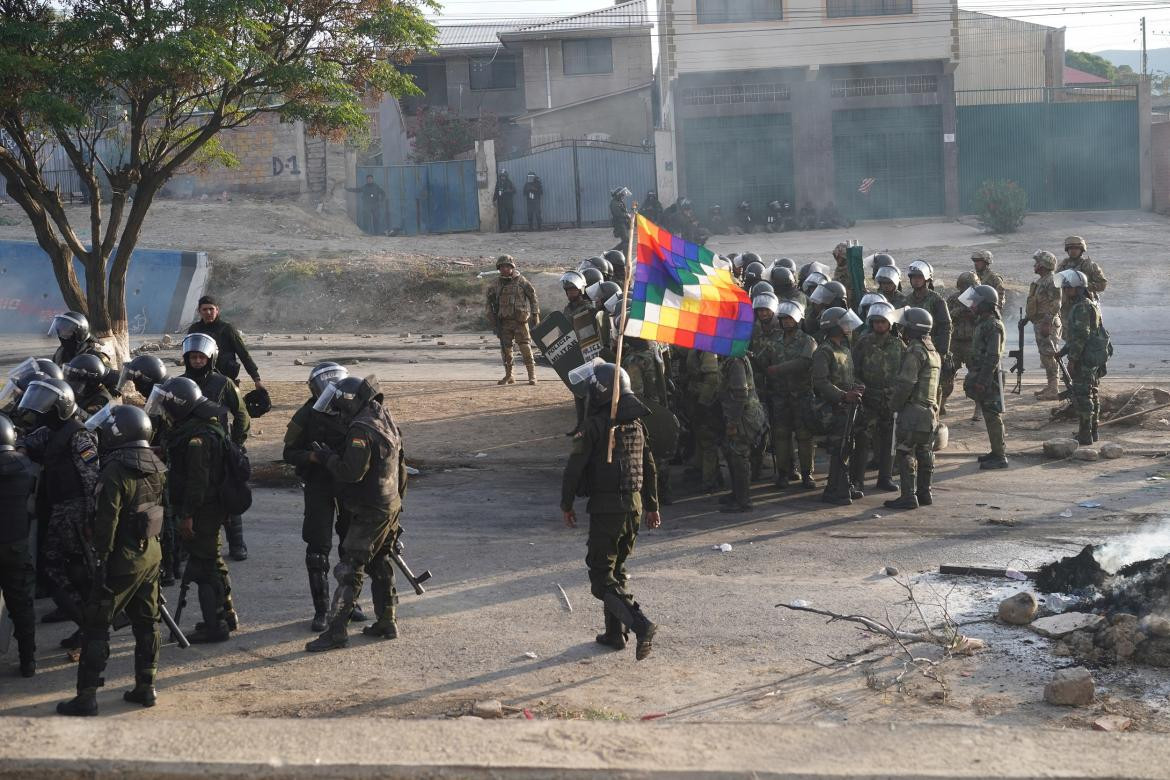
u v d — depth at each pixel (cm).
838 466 1084
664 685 657
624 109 4503
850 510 1065
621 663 698
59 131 1719
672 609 797
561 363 1180
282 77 1648
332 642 735
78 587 720
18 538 679
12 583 686
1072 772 474
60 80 1526
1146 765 480
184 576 755
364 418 736
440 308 2577
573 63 4741
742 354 975
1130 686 629
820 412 1088
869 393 1098
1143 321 2228
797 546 948
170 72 1561
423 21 1783
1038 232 3497
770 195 3866
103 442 634
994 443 1201
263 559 952
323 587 778
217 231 3259
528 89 4747
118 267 1808
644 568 898
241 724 522
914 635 724
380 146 4494
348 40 1773
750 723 523
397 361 2061
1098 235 3359
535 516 1075
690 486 1176
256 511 1106
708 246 3438
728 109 3809
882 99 3822
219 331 1129
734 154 3844
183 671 702
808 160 3834
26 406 717
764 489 1162
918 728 515
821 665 680
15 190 1747
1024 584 826
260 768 483
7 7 1595
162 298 2616
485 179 3775
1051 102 3938
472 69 4966
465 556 949
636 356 1052
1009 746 498
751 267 1354
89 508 712
